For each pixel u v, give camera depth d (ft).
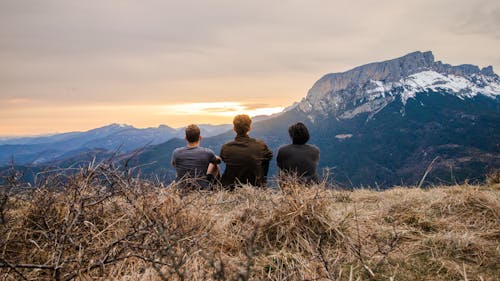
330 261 7.64
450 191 14.85
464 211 11.51
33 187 8.05
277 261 7.80
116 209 8.91
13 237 7.23
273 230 9.59
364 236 9.53
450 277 7.38
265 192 13.42
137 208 7.92
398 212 11.93
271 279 7.13
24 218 7.84
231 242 8.87
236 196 13.99
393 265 7.95
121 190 8.29
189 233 8.43
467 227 10.36
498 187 16.88
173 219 8.41
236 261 7.76
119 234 7.88
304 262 7.75
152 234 7.23
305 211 9.77
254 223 9.91
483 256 8.20
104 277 6.57
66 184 8.24
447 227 10.35
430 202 12.59
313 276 7.09
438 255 8.39
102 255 6.79
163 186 9.45
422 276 7.45
